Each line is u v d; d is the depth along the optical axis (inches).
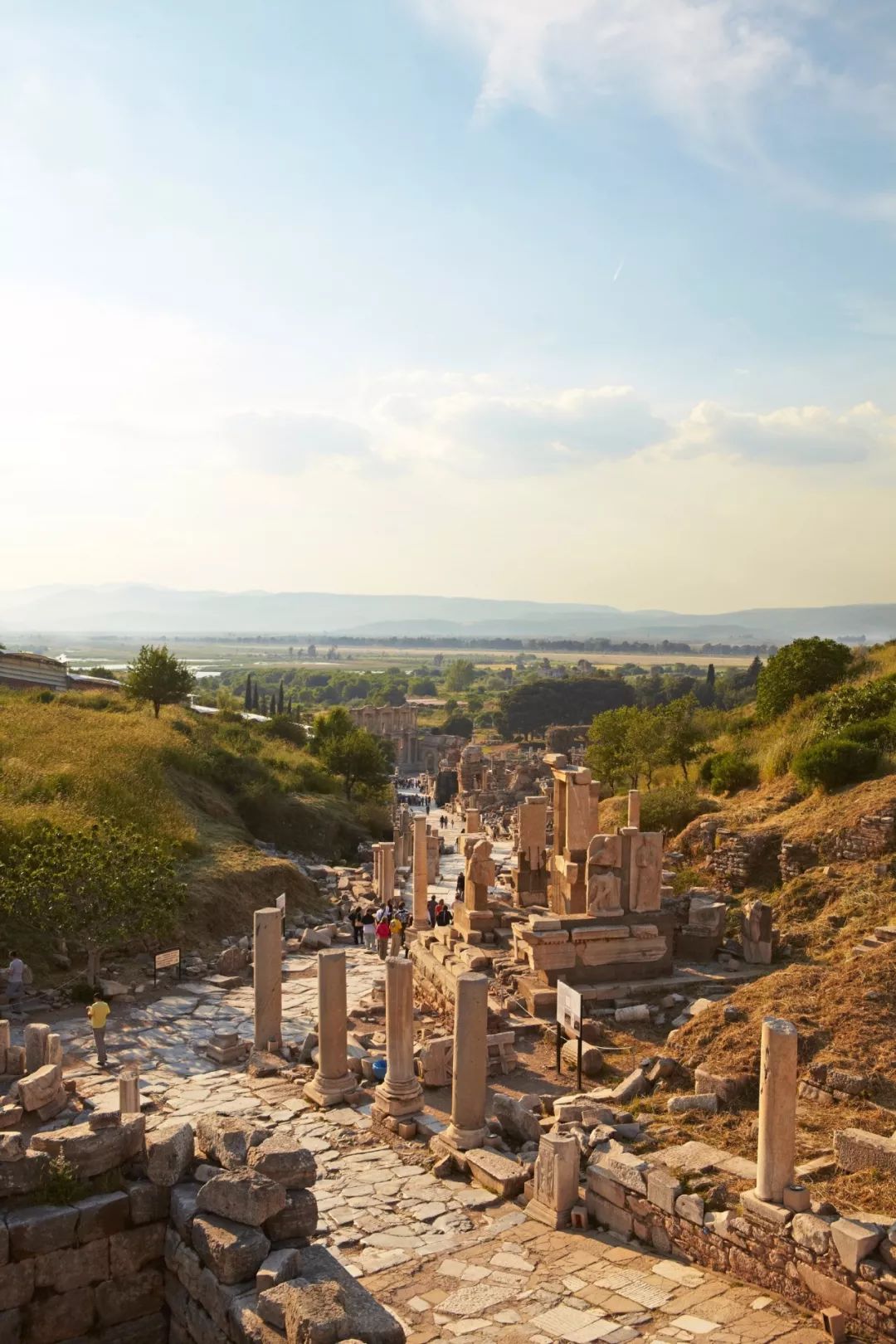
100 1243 413.4
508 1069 783.1
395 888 1782.7
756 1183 499.8
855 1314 410.6
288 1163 402.6
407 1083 702.5
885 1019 694.5
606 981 941.2
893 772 1325.0
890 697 1565.0
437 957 1034.1
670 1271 479.5
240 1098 764.0
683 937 1026.7
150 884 1088.8
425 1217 552.7
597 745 2305.6
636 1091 688.4
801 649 2047.2
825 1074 645.3
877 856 1149.7
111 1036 928.3
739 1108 623.8
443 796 4379.9
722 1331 416.2
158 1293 422.9
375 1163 634.2
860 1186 493.7
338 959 761.0
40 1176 416.8
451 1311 442.0
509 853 2418.8
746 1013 740.7
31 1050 733.3
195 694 4628.4
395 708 5807.1
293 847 2117.4
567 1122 617.9
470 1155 614.5
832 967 796.6
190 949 1277.1
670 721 2059.5
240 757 2304.4
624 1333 415.5
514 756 4726.9
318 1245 397.4
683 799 1599.4
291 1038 928.3
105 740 1935.3
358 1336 324.2
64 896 1027.9
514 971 947.3
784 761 1625.2
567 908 1005.2
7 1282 395.2
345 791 2760.8
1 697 2466.8
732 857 1307.8
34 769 1596.9
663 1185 506.6
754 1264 460.4
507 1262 494.3
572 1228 539.8
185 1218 410.6
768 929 1008.2
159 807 1656.0
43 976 1091.3
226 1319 367.6
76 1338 407.5
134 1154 436.5
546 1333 418.0
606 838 964.0
